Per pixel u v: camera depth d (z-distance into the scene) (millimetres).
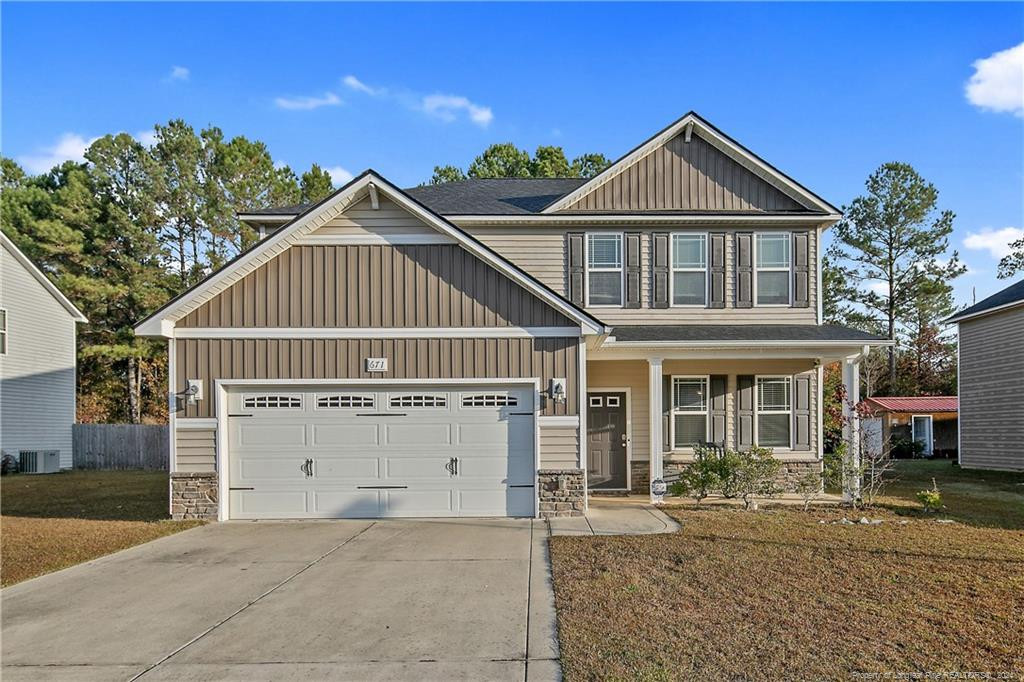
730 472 11969
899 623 5816
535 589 7027
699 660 5074
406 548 8930
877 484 15312
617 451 14109
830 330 13172
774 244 14109
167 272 33000
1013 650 5219
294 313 11078
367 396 11172
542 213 13844
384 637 5730
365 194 11055
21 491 15547
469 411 11188
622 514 11227
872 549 8500
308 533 9953
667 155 14227
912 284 34188
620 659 5113
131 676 5039
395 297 11125
